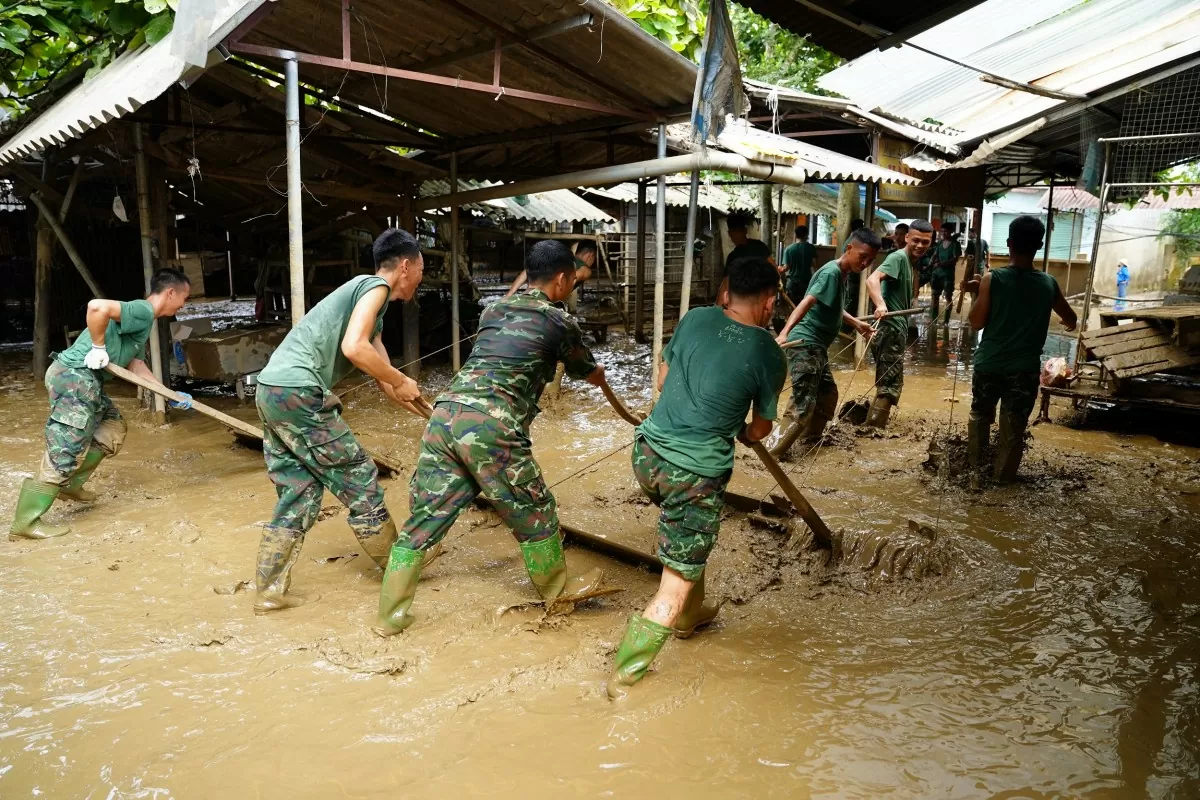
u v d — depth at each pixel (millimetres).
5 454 6383
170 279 5129
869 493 5793
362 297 3840
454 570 4383
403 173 9156
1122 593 4230
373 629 3662
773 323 13391
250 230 10641
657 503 3523
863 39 5648
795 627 3840
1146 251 25234
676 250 16453
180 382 9188
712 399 3320
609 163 8289
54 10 8477
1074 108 10359
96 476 5832
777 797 2674
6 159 7266
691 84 6344
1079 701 3250
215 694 3189
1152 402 7246
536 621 3777
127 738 2906
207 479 5871
